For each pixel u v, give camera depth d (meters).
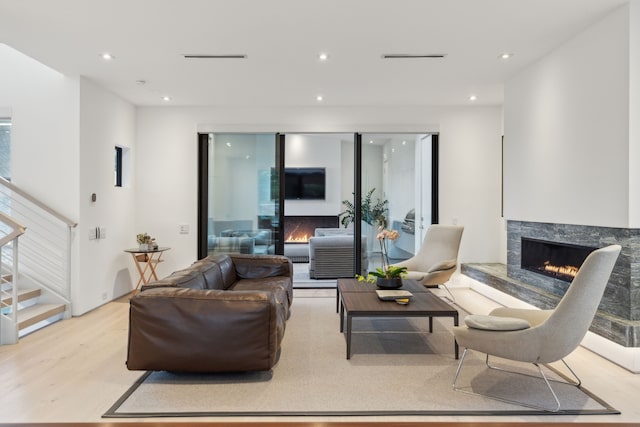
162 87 4.82
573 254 3.54
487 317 2.53
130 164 5.55
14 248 3.44
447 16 3.08
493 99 5.38
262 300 2.62
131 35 3.40
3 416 2.24
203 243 5.83
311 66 4.15
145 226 5.71
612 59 3.02
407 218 5.94
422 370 2.86
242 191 5.89
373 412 2.27
